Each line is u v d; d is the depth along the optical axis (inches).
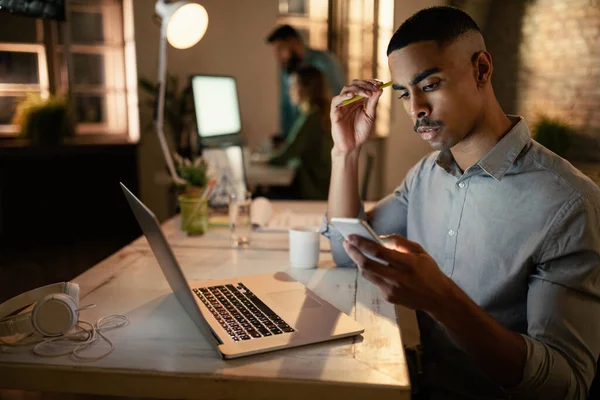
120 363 34.7
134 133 189.9
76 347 37.0
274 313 42.3
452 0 177.9
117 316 42.4
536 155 44.6
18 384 34.7
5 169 163.9
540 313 39.9
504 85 170.6
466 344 36.2
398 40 41.8
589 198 41.3
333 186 57.2
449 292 34.9
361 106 55.8
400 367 34.3
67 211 173.9
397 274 33.9
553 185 42.6
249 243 66.4
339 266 57.2
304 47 159.8
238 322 40.6
